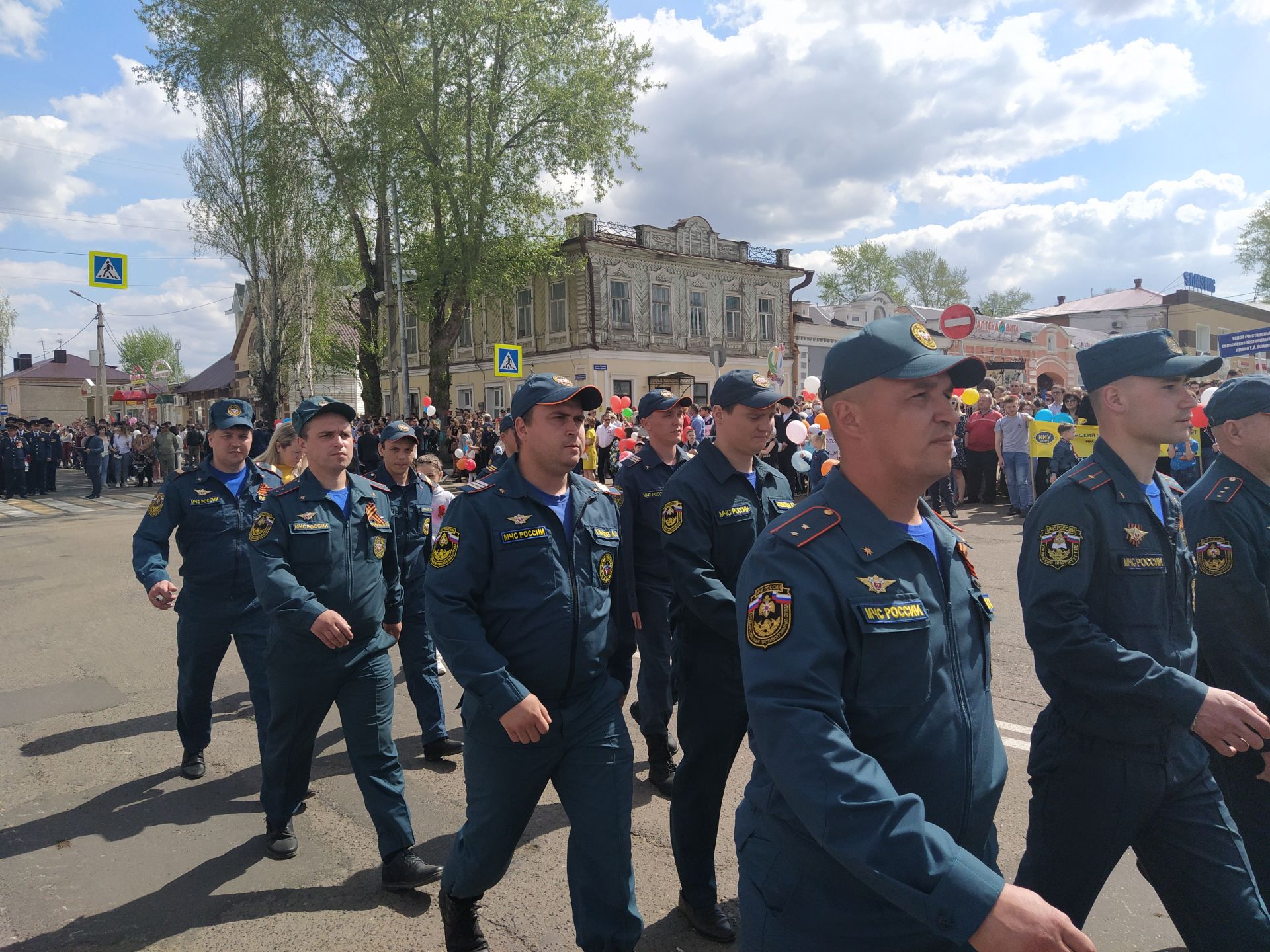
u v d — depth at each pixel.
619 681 2.70
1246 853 2.21
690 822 2.89
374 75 21.56
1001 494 14.60
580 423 2.58
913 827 1.25
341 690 3.29
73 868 3.45
